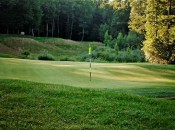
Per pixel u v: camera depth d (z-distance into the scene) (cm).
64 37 10762
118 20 9631
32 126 1039
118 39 7294
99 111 1235
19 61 2961
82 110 1236
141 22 5612
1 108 1193
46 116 1147
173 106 1386
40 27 9756
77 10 10431
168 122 1180
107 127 1077
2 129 996
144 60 5659
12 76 1975
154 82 2125
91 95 1445
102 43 8925
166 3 4269
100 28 9900
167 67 3105
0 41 6488
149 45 4206
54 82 1831
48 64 2850
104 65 3027
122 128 1084
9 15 8000
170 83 2133
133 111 1258
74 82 1895
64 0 10412
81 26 10381
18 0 7919
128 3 9612
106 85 1830
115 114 1216
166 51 4156
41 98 1338
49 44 7388
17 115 1135
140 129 1095
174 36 4000
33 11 8469
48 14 9700
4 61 2797
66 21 10531
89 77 2156
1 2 7862
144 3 6644
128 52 5941
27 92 1409
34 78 1958
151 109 1318
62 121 1113
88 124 1100
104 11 10962
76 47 7656
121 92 1568
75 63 3244
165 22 4191
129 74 2502
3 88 1431
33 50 6525
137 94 1627
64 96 1395
